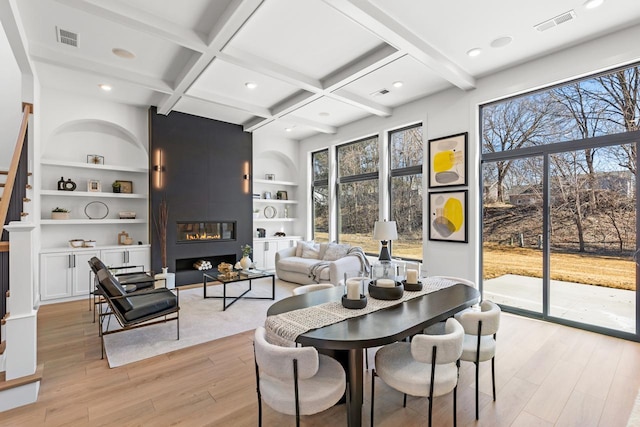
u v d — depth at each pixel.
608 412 2.05
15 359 2.16
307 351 1.47
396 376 1.74
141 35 3.27
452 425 1.93
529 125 3.88
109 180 5.45
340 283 2.97
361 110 5.51
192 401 2.21
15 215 3.15
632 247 3.21
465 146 4.30
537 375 2.52
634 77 3.13
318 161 7.40
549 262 3.75
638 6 2.71
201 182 5.97
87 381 2.46
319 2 2.74
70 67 3.66
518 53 3.53
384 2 2.68
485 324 1.98
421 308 2.13
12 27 2.87
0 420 1.98
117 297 2.91
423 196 4.84
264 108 5.38
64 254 4.68
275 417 2.03
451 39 3.25
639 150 3.13
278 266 6.21
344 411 2.10
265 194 7.36
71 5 2.57
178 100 4.76
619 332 3.25
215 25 3.05
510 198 4.08
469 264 4.27
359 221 6.30
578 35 3.18
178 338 3.28
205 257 6.37
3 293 2.51
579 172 3.53
